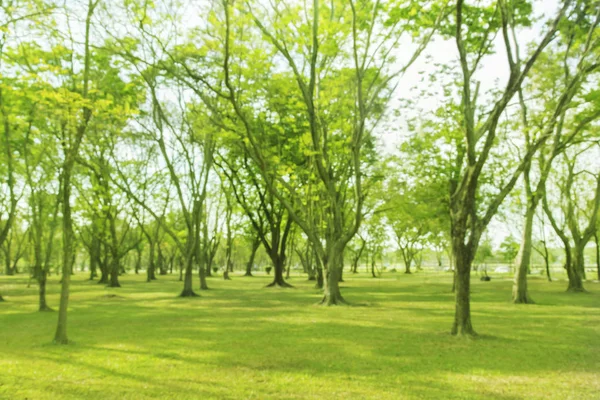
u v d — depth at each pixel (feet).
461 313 41.96
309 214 74.18
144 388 25.04
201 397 23.41
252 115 74.64
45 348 36.17
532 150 42.04
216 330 45.42
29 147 61.67
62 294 38.65
